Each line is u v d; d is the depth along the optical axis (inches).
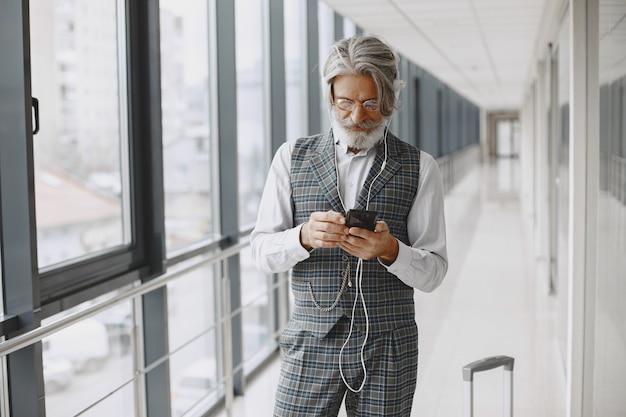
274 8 213.0
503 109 1429.6
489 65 451.5
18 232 93.7
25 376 94.3
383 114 72.6
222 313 175.2
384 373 73.9
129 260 128.2
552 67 254.8
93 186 119.6
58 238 110.0
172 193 153.1
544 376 175.9
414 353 76.4
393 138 77.5
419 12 253.9
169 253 147.7
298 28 258.2
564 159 189.5
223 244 175.2
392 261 71.2
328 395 74.7
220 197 177.6
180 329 154.7
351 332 73.7
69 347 114.1
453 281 281.0
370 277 73.9
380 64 70.9
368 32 319.9
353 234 68.3
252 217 205.5
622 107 102.5
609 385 117.0
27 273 94.0
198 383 164.9
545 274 283.1
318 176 76.0
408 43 338.6
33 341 82.5
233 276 177.3
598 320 129.3
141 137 131.3
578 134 135.9
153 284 110.6
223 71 174.6
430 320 226.4
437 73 512.7
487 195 621.0
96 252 120.5
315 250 74.8
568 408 140.6
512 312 234.2
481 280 281.4
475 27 287.7
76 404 116.9
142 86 130.5
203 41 171.6
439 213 77.3
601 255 125.9
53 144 109.1
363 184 75.0
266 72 214.5
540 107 322.0
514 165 1173.7
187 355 157.9
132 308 123.3
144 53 130.0
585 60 135.4
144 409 137.7
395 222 75.4
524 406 157.8
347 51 71.2
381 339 74.1
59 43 110.4
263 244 75.2
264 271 76.7
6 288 94.6
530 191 465.4
